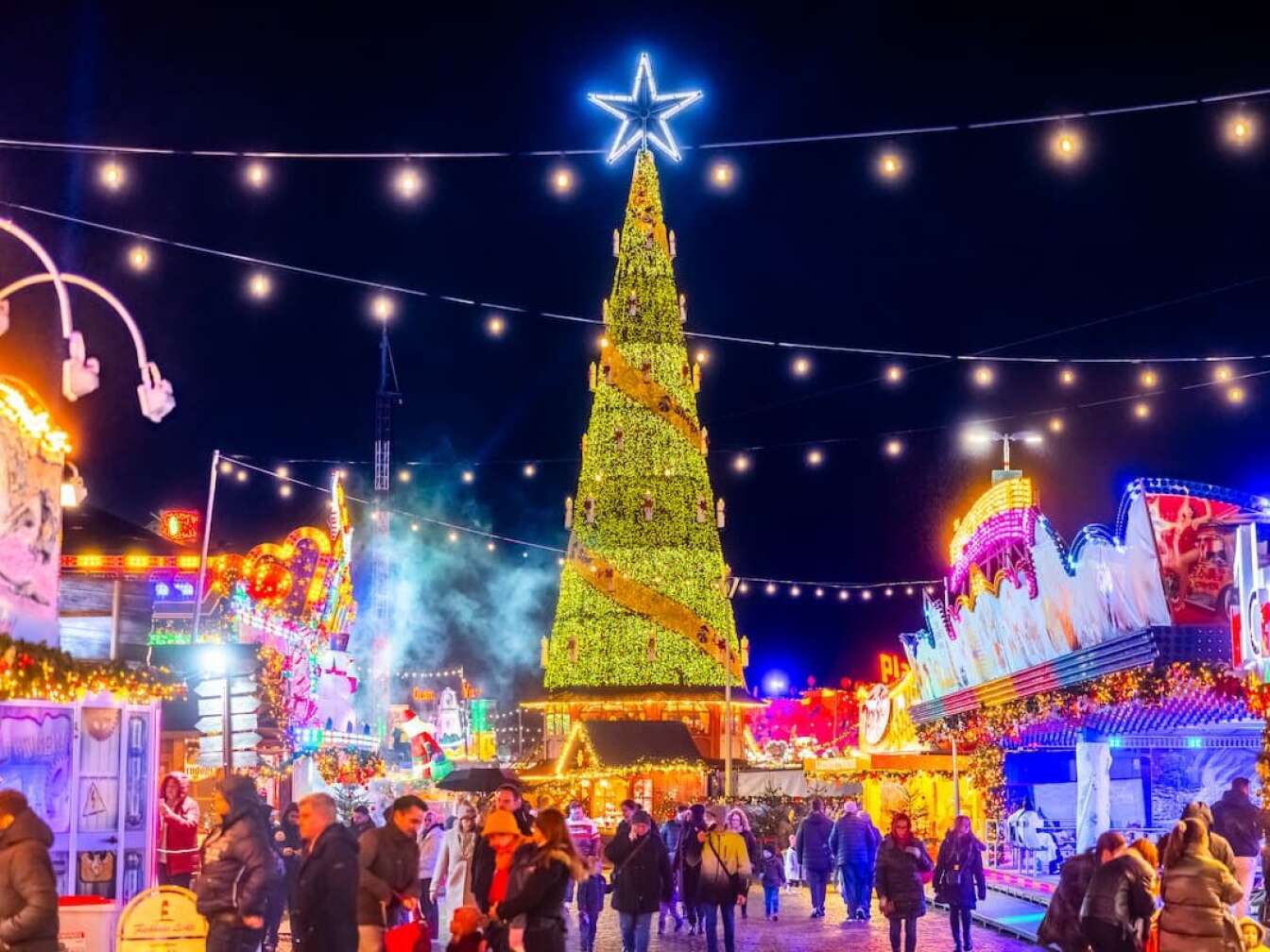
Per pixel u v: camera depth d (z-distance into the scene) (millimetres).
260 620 30703
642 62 27344
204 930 13359
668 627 54969
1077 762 27641
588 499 55938
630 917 18766
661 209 57406
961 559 32719
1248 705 19078
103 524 23188
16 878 9852
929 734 37344
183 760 28438
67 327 14375
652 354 56250
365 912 12203
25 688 15836
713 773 49906
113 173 18250
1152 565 19672
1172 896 12383
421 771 49281
